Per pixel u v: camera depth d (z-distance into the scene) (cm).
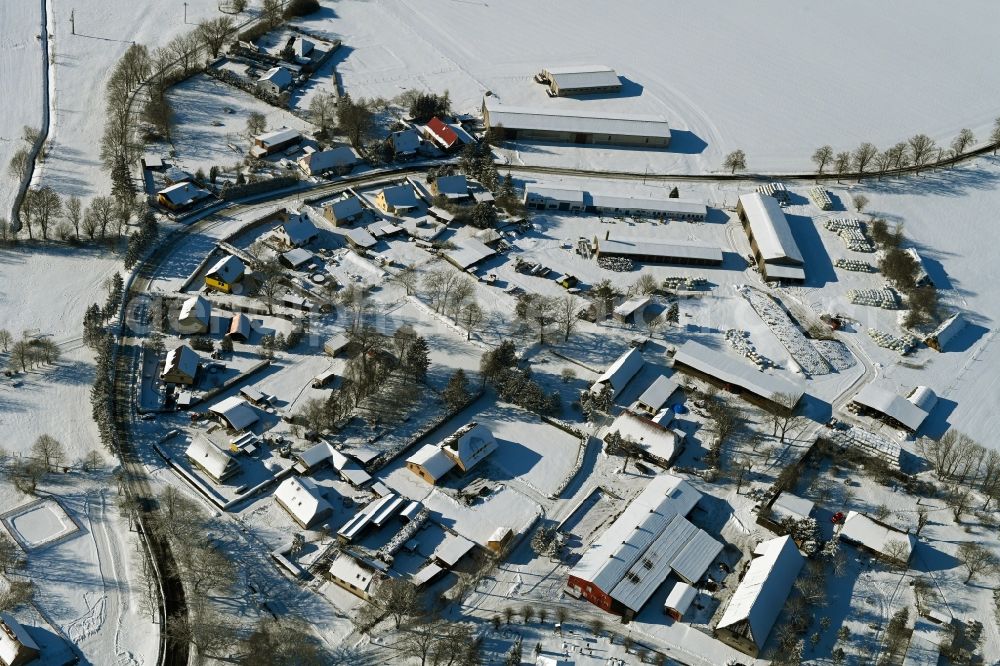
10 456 16850
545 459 17975
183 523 15700
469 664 13850
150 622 14425
